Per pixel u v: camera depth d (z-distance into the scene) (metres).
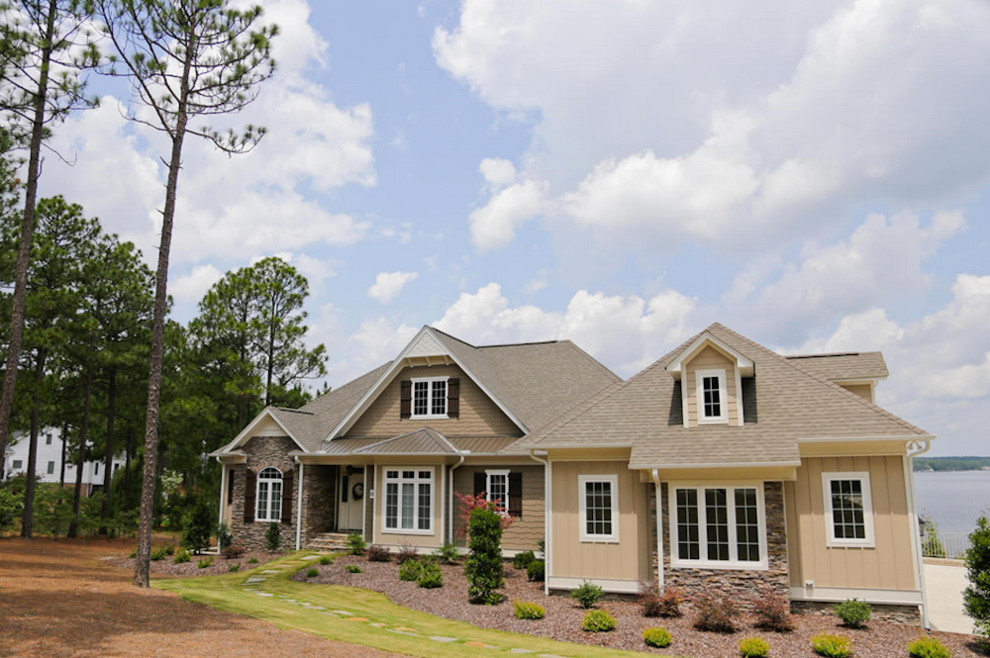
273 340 39.44
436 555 23.20
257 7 18.56
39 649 9.66
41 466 61.22
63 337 28.25
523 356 30.58
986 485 190.25
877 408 16.89
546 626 15.19
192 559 25.62
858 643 13.88
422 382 27.34
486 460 24.20
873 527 16.23
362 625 14.48
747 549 16.11
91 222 33.84
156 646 10.50
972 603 13.99
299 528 26.41
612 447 18.05
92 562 23.92
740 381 17.94
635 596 17.56
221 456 28.44
